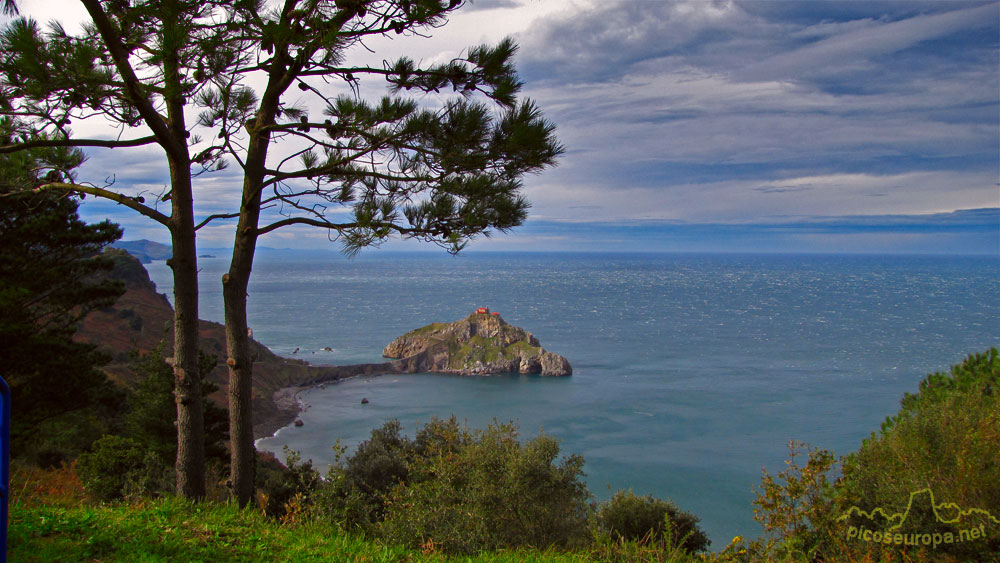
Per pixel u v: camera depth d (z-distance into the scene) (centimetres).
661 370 19038
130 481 1244
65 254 1997
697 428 11712
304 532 747
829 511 682
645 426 11794
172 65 784
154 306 10531
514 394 14925
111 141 869
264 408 12031
